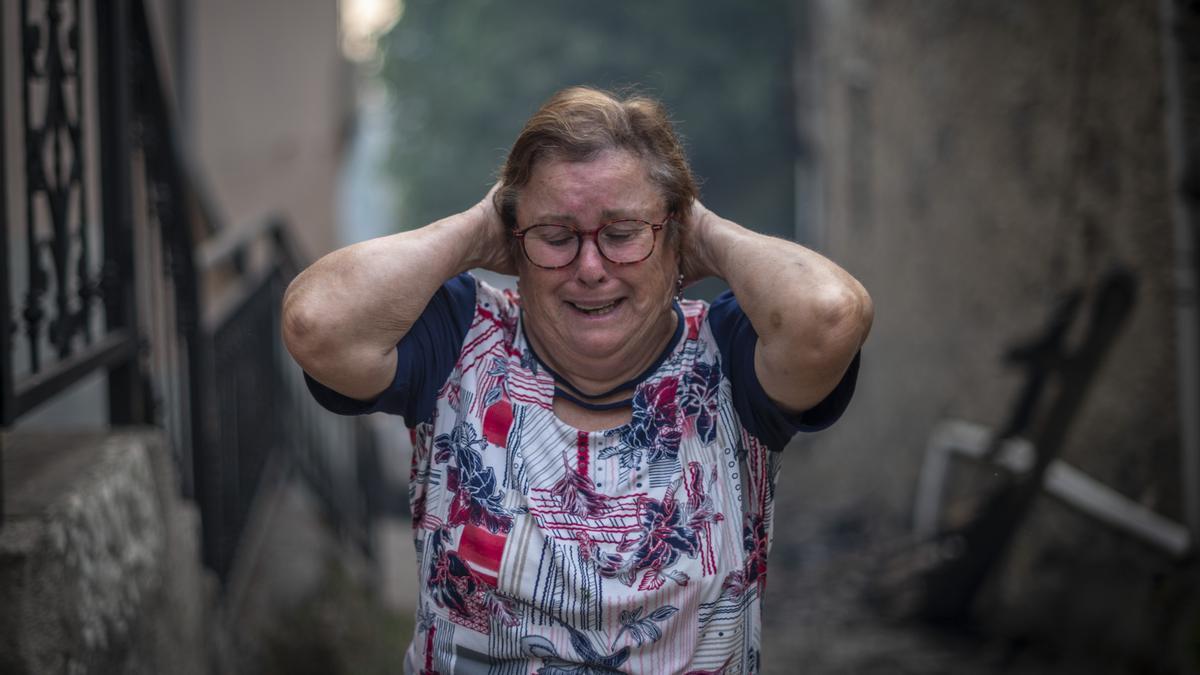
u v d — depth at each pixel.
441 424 1.70
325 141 9.91
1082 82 5.29
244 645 4.02
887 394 8.93
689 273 1.78
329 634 4.66
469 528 1.65
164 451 3.05
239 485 4.28
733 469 1.69
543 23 18.88
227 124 8.78
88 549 2.33
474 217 1.73
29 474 2.50
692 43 17.61
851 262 10.36
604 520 1.63
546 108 1.64
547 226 1.62
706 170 17.78
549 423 1.67
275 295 5.33
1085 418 5.16
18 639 2.01
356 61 12.27
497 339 1.73
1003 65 6.31
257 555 4.71
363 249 1.62
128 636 2.54
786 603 6.37
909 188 8.33
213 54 8.71
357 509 6.68
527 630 1.64
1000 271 6.40
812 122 12.43
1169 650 4.27
